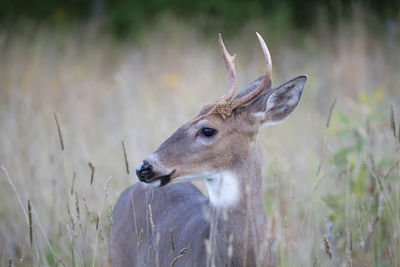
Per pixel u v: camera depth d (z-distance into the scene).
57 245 9.34
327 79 19.11
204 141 6.87
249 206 6.72
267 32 25.56
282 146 13.34
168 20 24.95
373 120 10.90
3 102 17.03
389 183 8.95
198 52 21.28
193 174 6.89
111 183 11.62
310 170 9.99
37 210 10.10
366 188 9.45
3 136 13.10
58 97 18.33
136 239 8.25
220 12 28.72
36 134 13.41
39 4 30.30
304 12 29.61
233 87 7.20
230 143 6.89
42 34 23.70
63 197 10.29
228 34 26.95
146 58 21.72
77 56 22.97
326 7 28.78
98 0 30.06
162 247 7.65
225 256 6.76
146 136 13.00
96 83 20.42
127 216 8.55
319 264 8.09
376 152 10.05
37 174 11.30
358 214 8.06
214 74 19.17
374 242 8.54
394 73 19.97
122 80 17.06
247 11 28.45
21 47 21.44
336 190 9.38
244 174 6.92
